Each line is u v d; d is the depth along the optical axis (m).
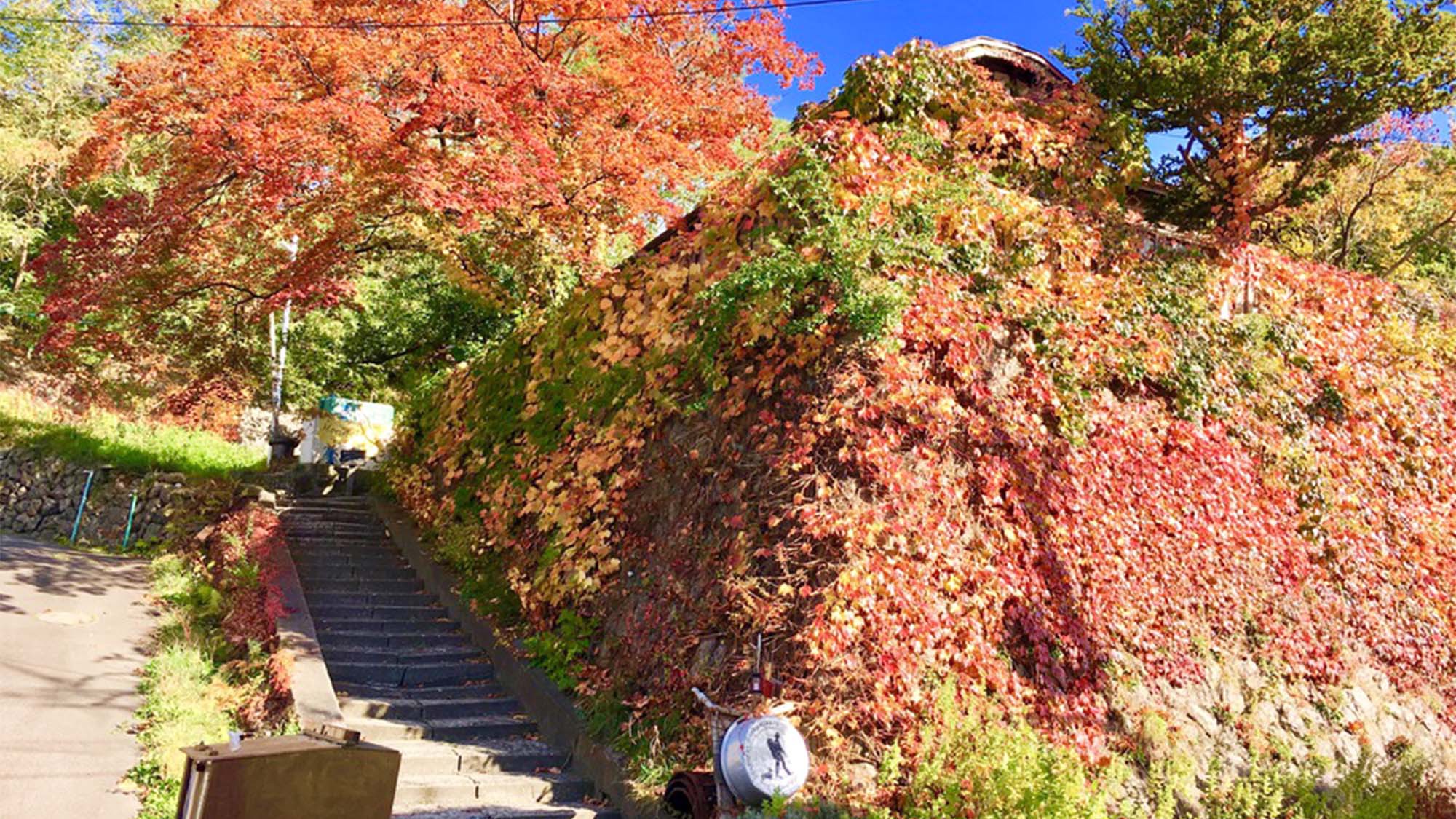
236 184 12.97
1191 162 13.03
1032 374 8.86
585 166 12.45
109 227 12.79
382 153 10.95
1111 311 9.59
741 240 9.55
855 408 7.78
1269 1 11.39
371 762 4.66
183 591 12.17
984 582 7.71
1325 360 10.88
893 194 8.79
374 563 12.80
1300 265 11.27
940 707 6.73
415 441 15.70
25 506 16.95
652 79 12.53
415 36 11.70
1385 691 9.41
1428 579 10.33
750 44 13.75
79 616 10.78
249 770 4.32
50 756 7.22
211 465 17.75
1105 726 7.75
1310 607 9.40
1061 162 10.49
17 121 22.41
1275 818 7.20
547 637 9.40
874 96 9.70
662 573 8.56
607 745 7.67
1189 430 9.48
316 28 11.45
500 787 7.29
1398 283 14.84
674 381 9.56
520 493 11.32
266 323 20.08
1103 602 8.27
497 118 11.12
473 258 14.66
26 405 20.20
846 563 7.21
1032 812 5.88
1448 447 11.27
